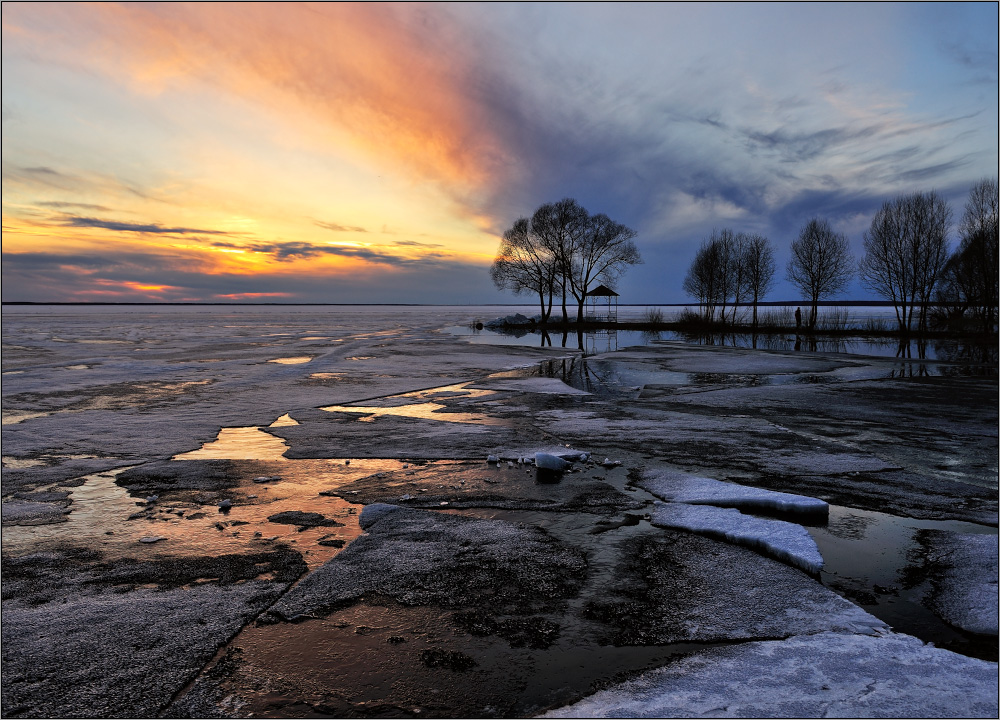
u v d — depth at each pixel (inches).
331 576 174.4
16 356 944.3
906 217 1417.3
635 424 402.0
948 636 143.6
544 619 151.2
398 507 232.2
